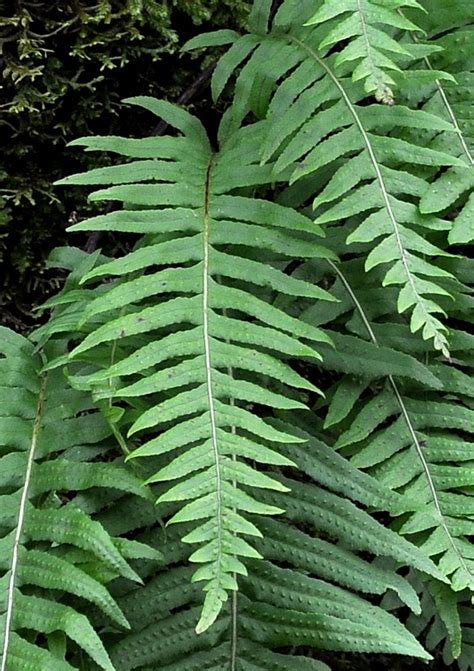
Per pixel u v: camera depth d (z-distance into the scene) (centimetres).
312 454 117
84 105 134
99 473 112
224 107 140
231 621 115
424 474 118
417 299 110
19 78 128
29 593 111
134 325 112
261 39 125
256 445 108
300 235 121
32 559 110
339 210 113
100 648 107
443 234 122
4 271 136
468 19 122
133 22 131
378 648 112
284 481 117
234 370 120
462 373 120
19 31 128
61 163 135
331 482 117
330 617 113
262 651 115
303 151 114
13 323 137
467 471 117
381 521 140
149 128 138
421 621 133
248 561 116
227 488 107
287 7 123
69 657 117
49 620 108
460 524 116
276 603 115
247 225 116
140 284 113
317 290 114
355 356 119
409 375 119
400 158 113
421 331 120
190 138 124
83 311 117
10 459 114
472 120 118
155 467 116
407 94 119
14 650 108
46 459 117
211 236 116
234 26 138
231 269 115
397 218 112
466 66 121
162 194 118
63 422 116
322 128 115
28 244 136
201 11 134
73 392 117
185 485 107
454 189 114
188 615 115
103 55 131
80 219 137
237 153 121
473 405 120
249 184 119
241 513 116
